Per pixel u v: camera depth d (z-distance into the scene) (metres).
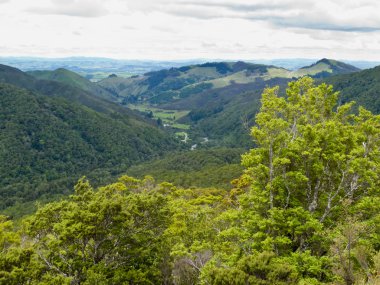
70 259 23.84
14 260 21.75
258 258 17.19
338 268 18.36
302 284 16.39
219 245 24.98
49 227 25.45
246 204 22.70
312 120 24.03
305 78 24.95
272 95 24.16
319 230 19.12
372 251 19.14
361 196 21.55
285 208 21.00
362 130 22.72
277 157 21.45
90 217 23.31
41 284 20.94
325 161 21.83
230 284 16.23
